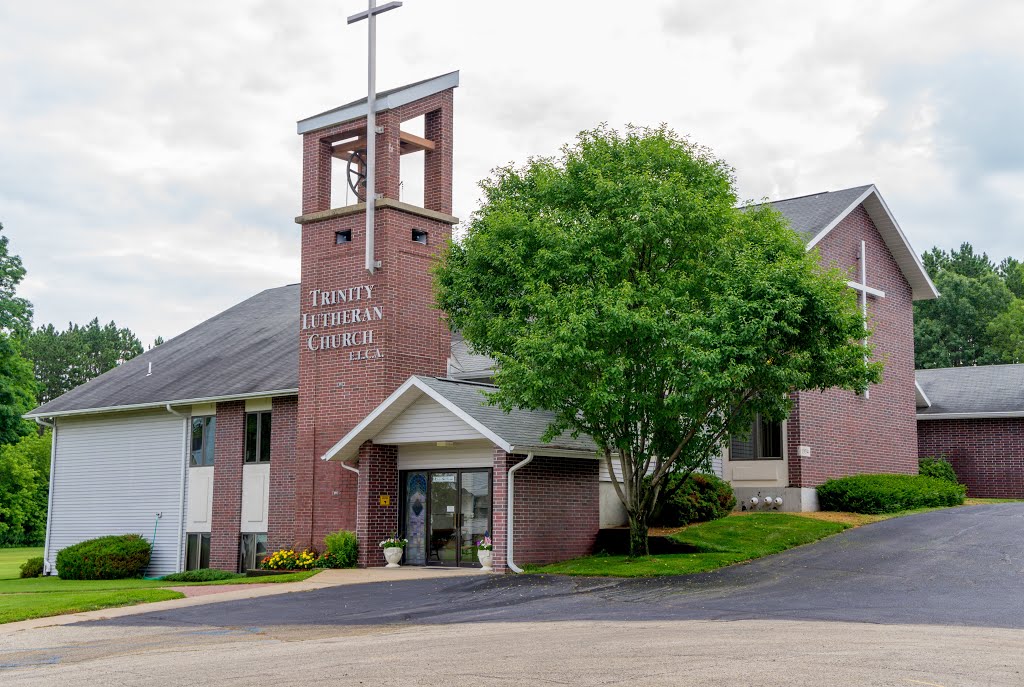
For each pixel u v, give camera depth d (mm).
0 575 35625
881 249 32562
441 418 23562
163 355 36406
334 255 26875
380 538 24797
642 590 17500
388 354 25562
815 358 19797
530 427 23297
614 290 19922
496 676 9469
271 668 10562
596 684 8891
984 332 63094
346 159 28641
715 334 18938
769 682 8789
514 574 20859
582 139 22312
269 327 34969
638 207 20719
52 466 34812
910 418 33219
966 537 21656
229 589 21000
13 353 48219
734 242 20641
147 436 32406
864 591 16516
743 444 29000
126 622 16156
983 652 10484
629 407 20516
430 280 26797
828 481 28141
